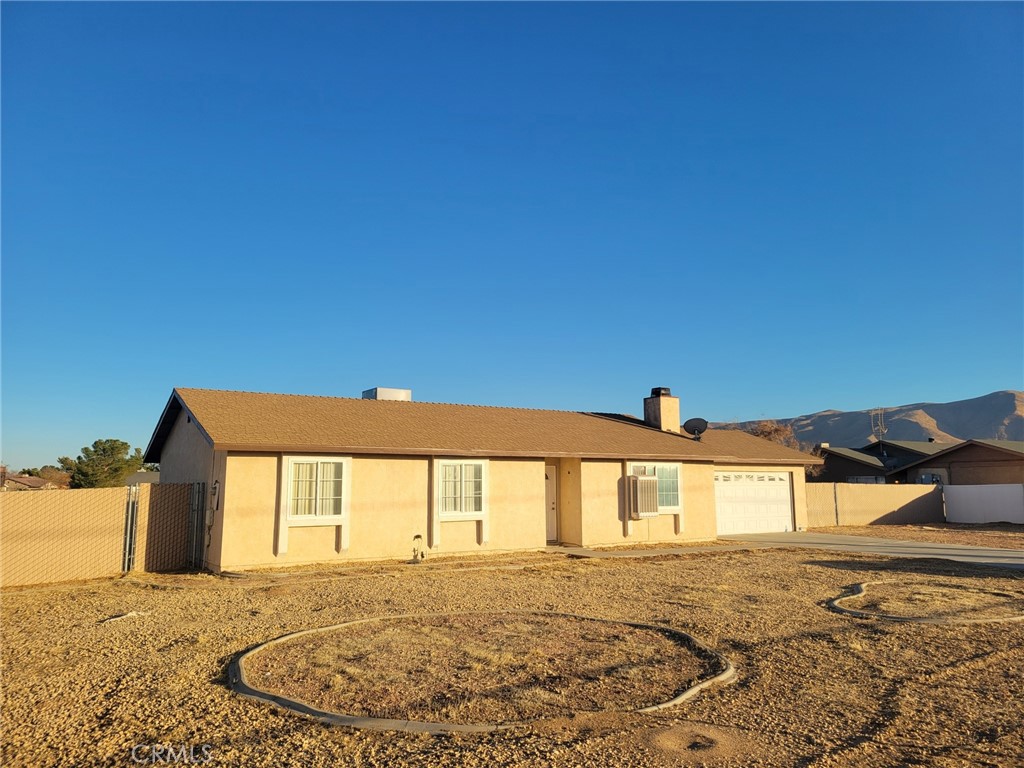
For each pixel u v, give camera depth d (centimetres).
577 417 2448
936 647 823
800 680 686
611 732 541
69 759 489
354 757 491
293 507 1547
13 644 824
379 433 1727
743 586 1304
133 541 1505
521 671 713
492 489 1850
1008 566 1650
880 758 495
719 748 511
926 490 3566
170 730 541
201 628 912
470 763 481
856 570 1565
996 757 497
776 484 2861
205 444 1634
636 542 2117
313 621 959
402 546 1684
